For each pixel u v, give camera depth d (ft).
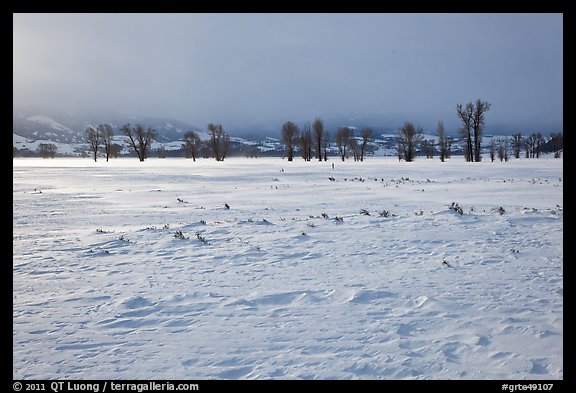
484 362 14.44
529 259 28.12
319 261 29.25
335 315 19.11
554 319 17.94
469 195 77.51
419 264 27.71
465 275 24.86
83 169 184.03
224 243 35.99
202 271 27.27
